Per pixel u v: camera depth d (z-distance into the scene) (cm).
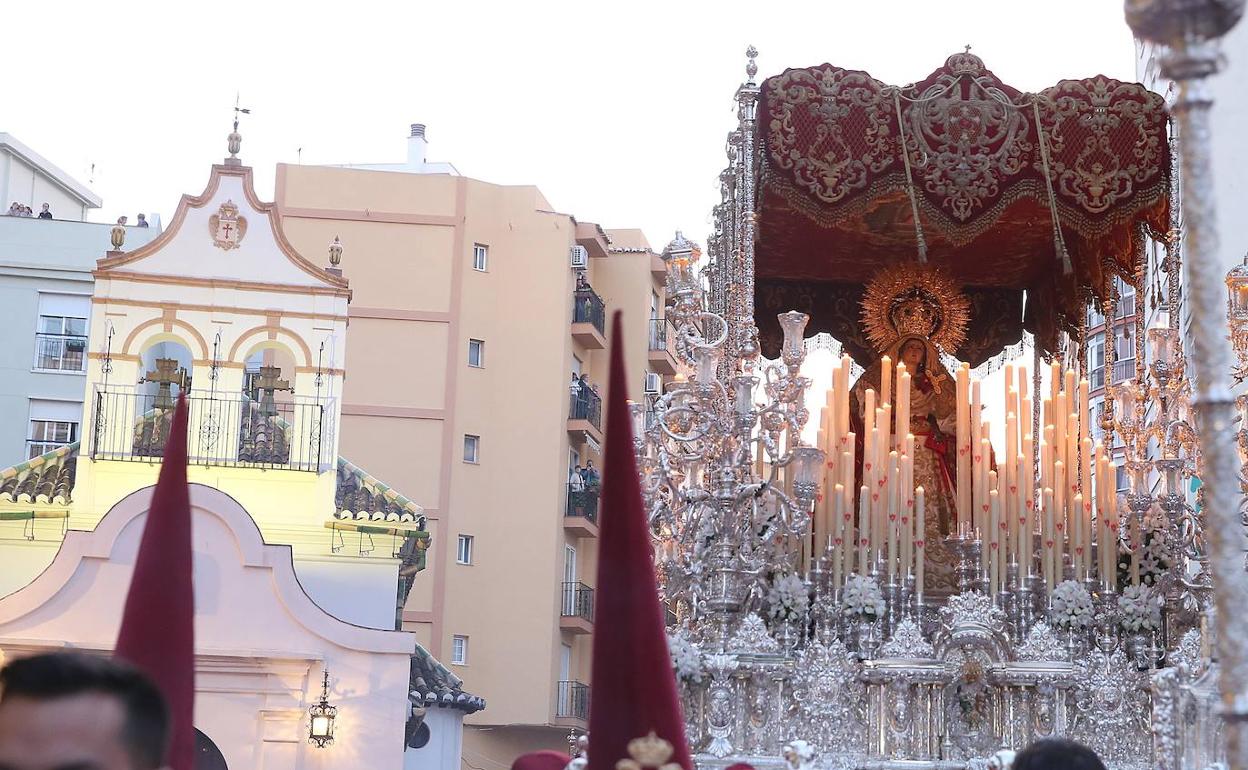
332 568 2303
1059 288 1354
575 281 4016
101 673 330
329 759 2111
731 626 1086
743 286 1168
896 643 1073
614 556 661
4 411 3494
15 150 4209
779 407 1125
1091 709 1066
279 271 2362
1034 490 1163
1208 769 811
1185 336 1257
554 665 3775
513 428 3862
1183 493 1114
